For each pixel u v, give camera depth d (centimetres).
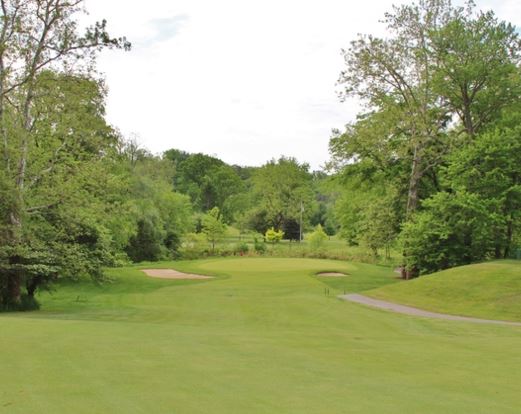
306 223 9425
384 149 3731
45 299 2939
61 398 643
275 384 747
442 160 3719
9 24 2255
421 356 1064
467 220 3189
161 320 1953
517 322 1967
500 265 2788
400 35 3666
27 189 2377
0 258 2223
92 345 1049
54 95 2383
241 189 11269
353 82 3759
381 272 4394
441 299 2484
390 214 3991
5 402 622
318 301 2542
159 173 6756
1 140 2350
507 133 3228
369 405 645
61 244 2514
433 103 3762
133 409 601
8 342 1053
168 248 6200
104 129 2625
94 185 2606
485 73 3525
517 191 3109
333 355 1041
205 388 711
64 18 2319
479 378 845
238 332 1452
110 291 3366
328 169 4047
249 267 4550
